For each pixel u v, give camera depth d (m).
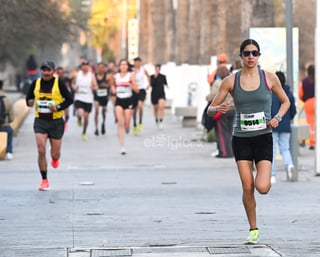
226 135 51.47
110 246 25.20
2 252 24.41
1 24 77.94
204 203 33.75
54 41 89.12
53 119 37.25
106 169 46.28
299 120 57.47
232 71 51.41
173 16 115.75
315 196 35.47
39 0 79.69
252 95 24.22
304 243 25.34
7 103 51.00
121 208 32.62
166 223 29.20
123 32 171.75
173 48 115.38
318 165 42.44
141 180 41.38
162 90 76.00
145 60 147.00
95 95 68.88
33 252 24.41
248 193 24.62
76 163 49.25
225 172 44.34
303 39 131.88
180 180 41.22
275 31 48.78
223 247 24.69
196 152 55.22
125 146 59.91
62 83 36.91
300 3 131.50
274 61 48.78
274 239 26.03
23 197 35.62
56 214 31.30
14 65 139.38
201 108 72.75
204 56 78.25
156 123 80.19
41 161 37.41
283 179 41.16
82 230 27.98
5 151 50.94
